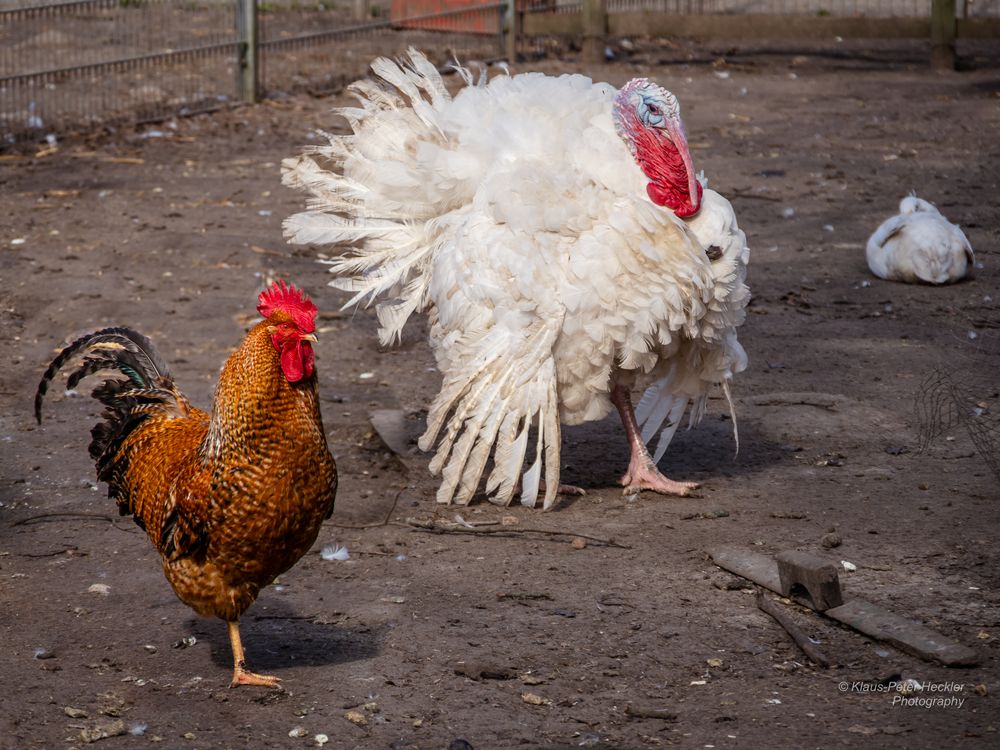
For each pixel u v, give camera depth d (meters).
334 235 6.91
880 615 5.03
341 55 19.23
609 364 6.18
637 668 4.75
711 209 6.20
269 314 4.36
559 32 19.69
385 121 6.84
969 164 14.04
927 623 5.05
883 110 16.72
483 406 6.20
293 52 19.30
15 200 12.43
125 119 15.65
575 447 7.41
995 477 6.66
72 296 9.80
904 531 5.98
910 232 10.23
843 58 20.34
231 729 4.33
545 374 6.12
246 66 16.56
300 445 4.34
